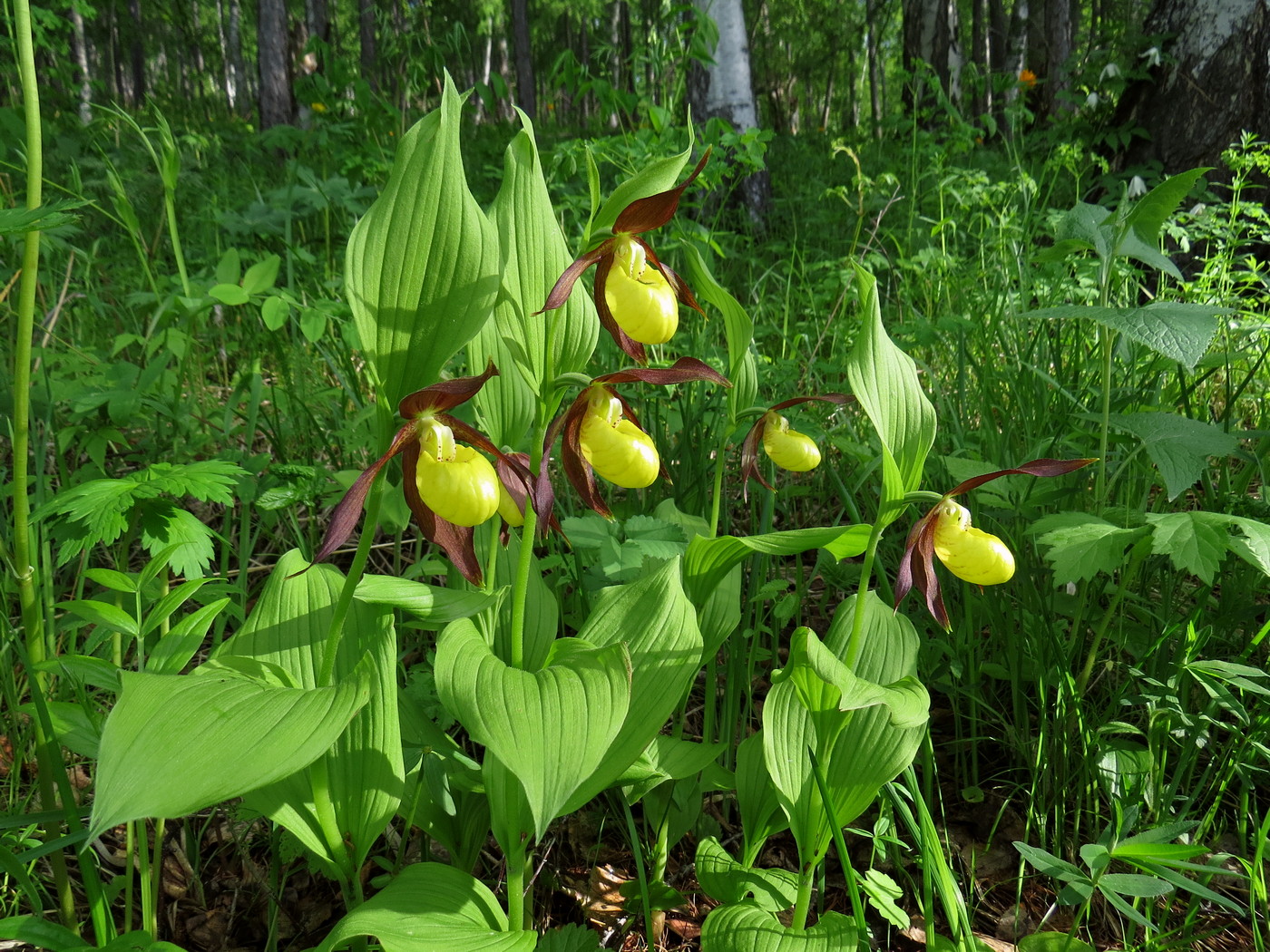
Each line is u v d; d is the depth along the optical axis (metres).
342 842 0.37
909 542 0.36
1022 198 0.99
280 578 0.38
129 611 0.46
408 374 0.33
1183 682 0.47
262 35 2.59
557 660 0.36
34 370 0.58
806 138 2.62
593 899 0.44
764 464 0.66
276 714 0.31
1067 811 0.47
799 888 0.39
